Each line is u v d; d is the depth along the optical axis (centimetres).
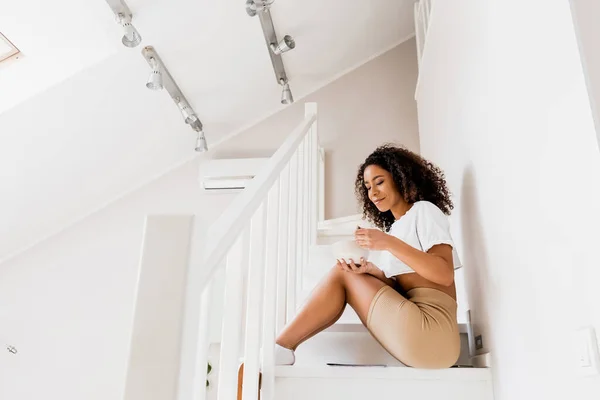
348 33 324
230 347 99
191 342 69
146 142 300
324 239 244
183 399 65
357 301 135
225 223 96
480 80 145
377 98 342
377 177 159
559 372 91
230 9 254
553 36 92
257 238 120
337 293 138
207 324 83
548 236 95
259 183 118
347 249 137
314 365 141
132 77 254
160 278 69
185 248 71
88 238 312
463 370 128
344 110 343
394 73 348
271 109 347
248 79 310
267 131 343
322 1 292
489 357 131
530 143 104
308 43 317
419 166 161
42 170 269
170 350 65
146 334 66
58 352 286
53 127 249
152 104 279
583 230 81
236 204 106
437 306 129
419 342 123
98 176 299
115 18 217
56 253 308
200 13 246
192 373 68
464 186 167
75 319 293
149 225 73
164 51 258
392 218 180
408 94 340
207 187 323
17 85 226
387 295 129
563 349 89
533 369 103
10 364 284
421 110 288
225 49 278
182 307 68
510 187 117
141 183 329
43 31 219
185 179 331
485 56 139
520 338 110
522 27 108
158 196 325
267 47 294
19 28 214
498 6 126
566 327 88
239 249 105
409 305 126
